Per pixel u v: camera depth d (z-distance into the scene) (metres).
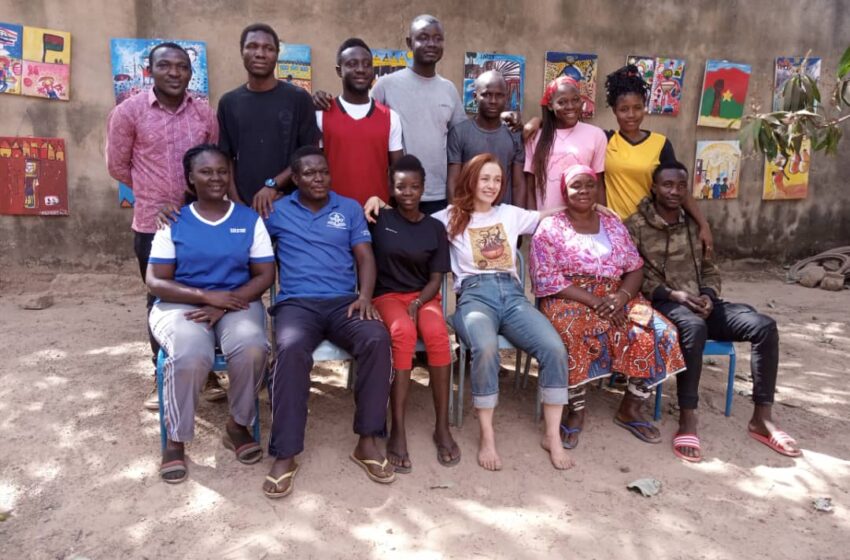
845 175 7.19
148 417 3.34
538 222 3.55
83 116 5.26
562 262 3.38
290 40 5.50
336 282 3.24
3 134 5.13
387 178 3.71
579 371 3.20
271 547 2.46
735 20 6.54
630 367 3.25
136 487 2.79
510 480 2.95
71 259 5.45
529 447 3.22
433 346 3.08
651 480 2.93
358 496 2.79
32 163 5.21
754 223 7.02
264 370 2.94
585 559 2.46
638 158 3.73
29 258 5.36
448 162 3.84
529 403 3.68
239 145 3.42
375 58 5.64
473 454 3.14
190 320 2.91
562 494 2.86
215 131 3.46
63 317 4.75
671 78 6.38
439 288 3.38
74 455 3.00
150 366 3.93
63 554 2.40
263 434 3.23
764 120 3.60
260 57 3.31
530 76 6.08
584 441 3.29
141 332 4.50
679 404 3.25
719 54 6.56
